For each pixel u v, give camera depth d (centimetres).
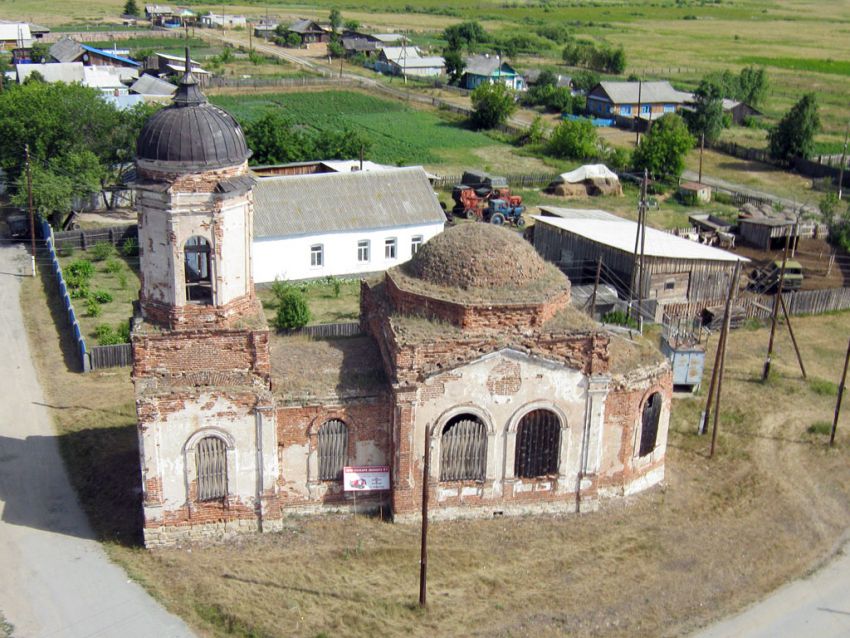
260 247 6500
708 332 5856
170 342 3416
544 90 14050
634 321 5959
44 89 8044
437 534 3719
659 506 4012
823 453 4556
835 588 3541
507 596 3384
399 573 3478
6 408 4716
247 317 3512
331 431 3678
